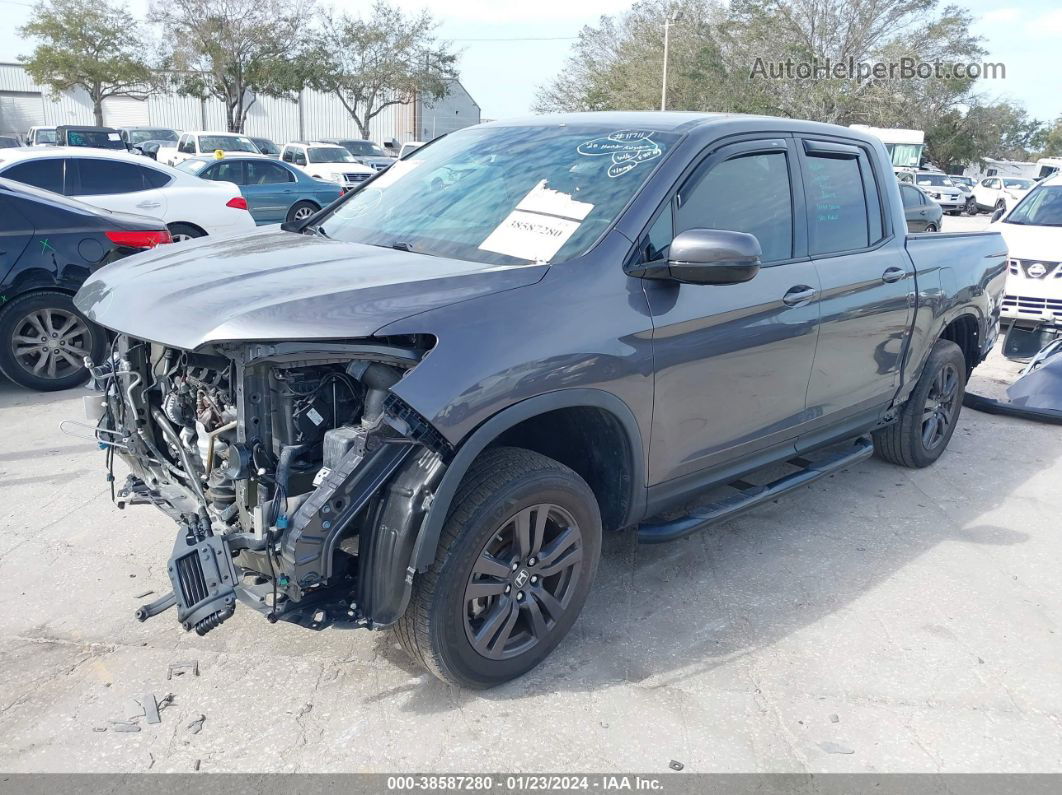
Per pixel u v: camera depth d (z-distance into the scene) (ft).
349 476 8.38
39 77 152.25
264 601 8.71
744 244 9.68
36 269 20.40
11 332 20.40
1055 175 32.50
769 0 139.54
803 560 13.65
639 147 11.56
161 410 10.39
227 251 11.03
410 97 164.04
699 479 11.96
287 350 8.32
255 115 177.58
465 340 8.77
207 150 77.41
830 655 11.06
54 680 9.99
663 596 12.36
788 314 12.28
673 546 13.92
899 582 13.07
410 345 8.82
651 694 10.10
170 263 10.60
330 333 8.23
